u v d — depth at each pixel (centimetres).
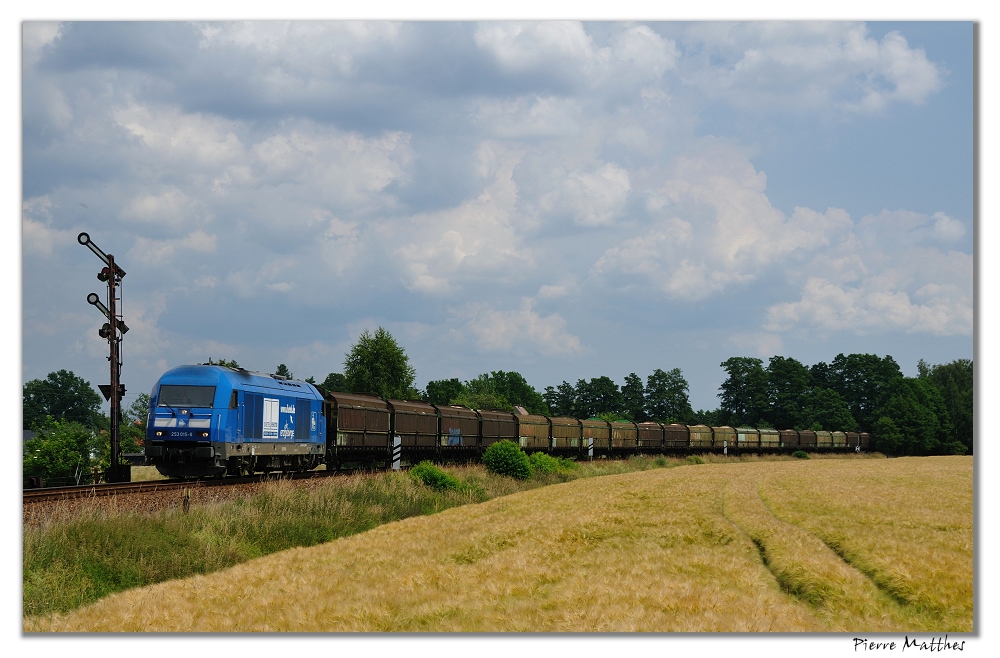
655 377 18038
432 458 5584
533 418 7019
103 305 3853
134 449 8006
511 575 2050
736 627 1505
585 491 4175
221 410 3350
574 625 1556
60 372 14762
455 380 16000
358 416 4631
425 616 1686
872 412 15162
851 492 3812
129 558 2189
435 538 2694
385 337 10644
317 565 2262
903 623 1605
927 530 2558
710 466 7100
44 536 2086
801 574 1903
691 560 2138
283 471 4006
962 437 14812
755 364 16100
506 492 4772
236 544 2527
